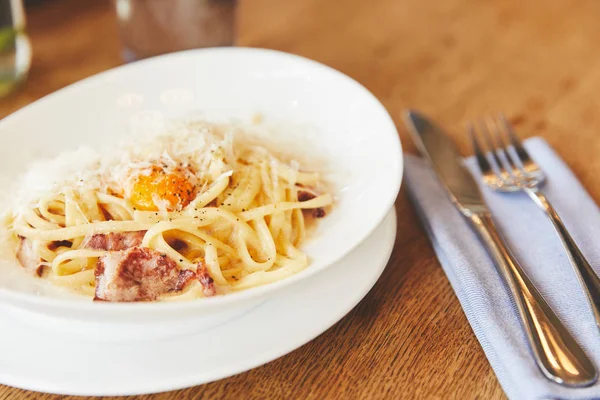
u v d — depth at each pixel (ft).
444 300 1.66
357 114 1.83
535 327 1.49
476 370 1.52
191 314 1.41
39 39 2.47
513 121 2.21
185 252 1.71
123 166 1.73
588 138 2.14
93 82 1.89
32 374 1.41
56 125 1.84
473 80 2.38
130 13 2.23
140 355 1.44
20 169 1.77
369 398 1.48
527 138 2.14
